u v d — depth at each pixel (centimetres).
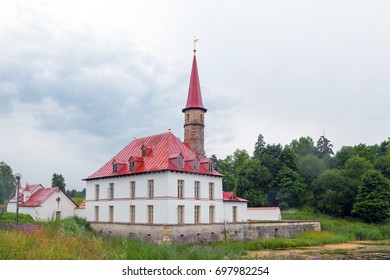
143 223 4625
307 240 4784
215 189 5088
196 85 6197
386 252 3909
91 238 2772
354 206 7969
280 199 8956
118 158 5531
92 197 5591
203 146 6066
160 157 4778
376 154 12781
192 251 2388
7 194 9556
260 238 5253
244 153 11312
